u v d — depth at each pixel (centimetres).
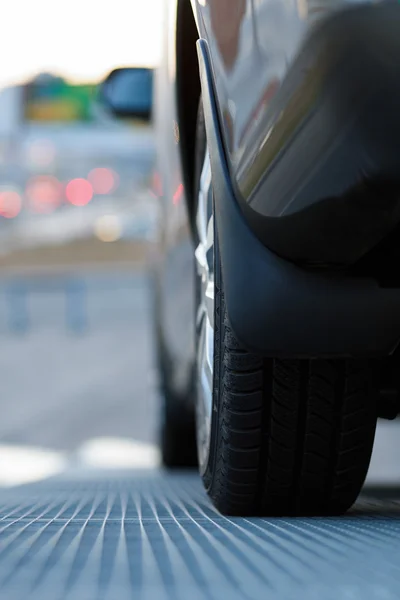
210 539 142
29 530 156
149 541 140
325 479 181
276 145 148
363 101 139
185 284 306
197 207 200
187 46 192
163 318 374
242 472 178
